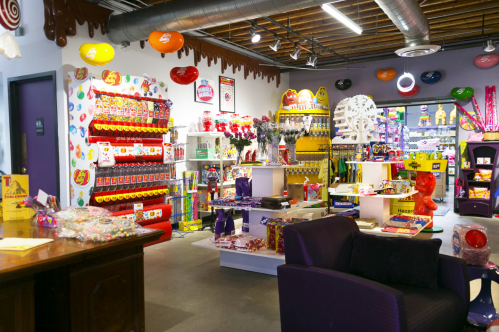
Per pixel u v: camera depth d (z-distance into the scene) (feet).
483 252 10.25
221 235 15.25
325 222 9.61
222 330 9.97
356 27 19.76
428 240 9.11
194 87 24.79
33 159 19.03
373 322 7.03
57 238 8.52
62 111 17.38
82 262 7.89
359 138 20.03
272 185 14.96
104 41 19.21
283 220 14.02
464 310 8.45
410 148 44.16
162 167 19.66
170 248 18.43
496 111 27.89
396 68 31.45
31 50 18.28
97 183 16.57
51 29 17.12
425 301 7.93
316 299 8.03
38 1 17.72
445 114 41.81
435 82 29.73
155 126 19.38
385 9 17.22
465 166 27.22
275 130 14.93
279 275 8.75
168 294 12.50
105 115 16.67
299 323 8.39
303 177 32.68
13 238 8.35
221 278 14.07
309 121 30.71
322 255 8.85
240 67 29.53
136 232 9.09
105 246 8.04
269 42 28.09
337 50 30.83
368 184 15.66
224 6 16.46
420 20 19.06
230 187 25.23
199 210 23.30
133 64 20.72
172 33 16.31
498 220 25.11
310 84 35.19
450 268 8.73
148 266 15.58
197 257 16.90
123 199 18.03
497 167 27.43
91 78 16.22
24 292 6.93
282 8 15.92
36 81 18.62
